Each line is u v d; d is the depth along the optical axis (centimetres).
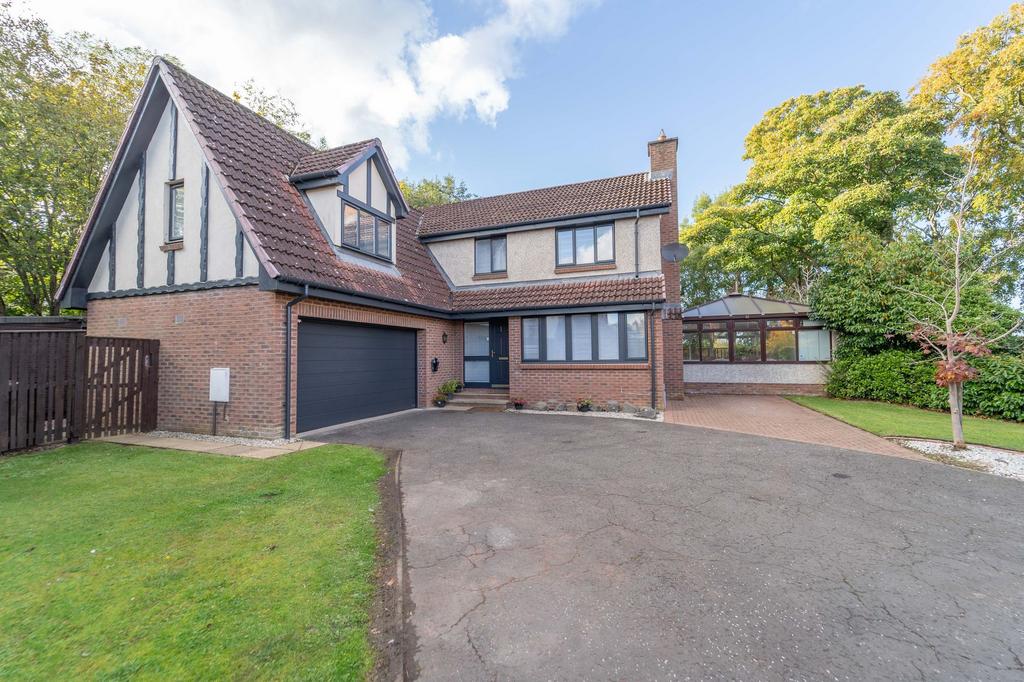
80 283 1027
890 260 1423
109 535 416
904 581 350
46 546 391
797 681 240
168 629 276
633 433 947
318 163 1109
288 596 315
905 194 1811
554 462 709
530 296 1410
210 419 899
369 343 1154
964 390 1170
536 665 252
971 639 279
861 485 594
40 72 1364
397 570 362
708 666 251
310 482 584
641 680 240
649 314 1264
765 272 2788
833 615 304
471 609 307
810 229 2089
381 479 612
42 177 1355
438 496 545
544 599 321
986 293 1243
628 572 361
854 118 1986
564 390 1320
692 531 444
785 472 654
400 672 245
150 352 938
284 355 865
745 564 376
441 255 1639
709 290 3659
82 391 831
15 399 740
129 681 231
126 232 995
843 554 396
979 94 1783
